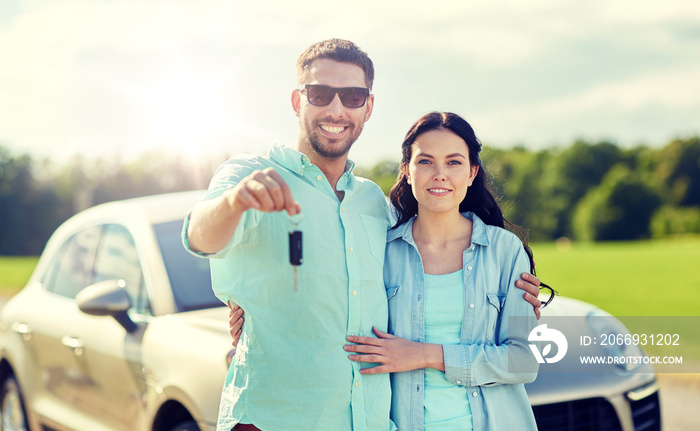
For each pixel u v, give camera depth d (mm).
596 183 73750
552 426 3133
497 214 2771
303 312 2318
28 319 4438
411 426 2467
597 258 34656
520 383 2539
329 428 2314
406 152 2658
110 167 81438
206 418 2863
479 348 2459
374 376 2418
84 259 4293
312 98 2514
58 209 78188
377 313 2484
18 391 4590
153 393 3207
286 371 2307
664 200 70625
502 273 2592
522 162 75938
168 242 3773
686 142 71188
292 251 2254
